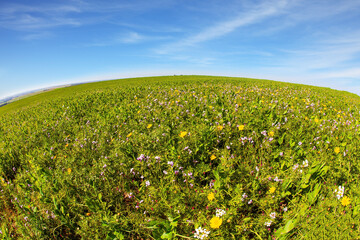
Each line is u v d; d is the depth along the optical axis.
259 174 3.10
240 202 2.52
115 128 5.82
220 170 2.97
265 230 2.34
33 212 2.74
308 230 2.19
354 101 11.25
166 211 2.67
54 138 5.89
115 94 11.88
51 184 3.29
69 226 2.66
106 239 2.33
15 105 30.58
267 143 3.82
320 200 2.54
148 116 6.29
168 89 12.52
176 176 3.12
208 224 2.34
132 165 3.63
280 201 2.69
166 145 3.96
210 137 4.16
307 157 3.32
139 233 2.49
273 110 5.89
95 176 3.25
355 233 1.97
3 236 2.65
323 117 6.12
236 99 7.87
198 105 6.90
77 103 10.43
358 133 4.50
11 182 4.11
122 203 3.07
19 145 5.68
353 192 2.60
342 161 3.22
